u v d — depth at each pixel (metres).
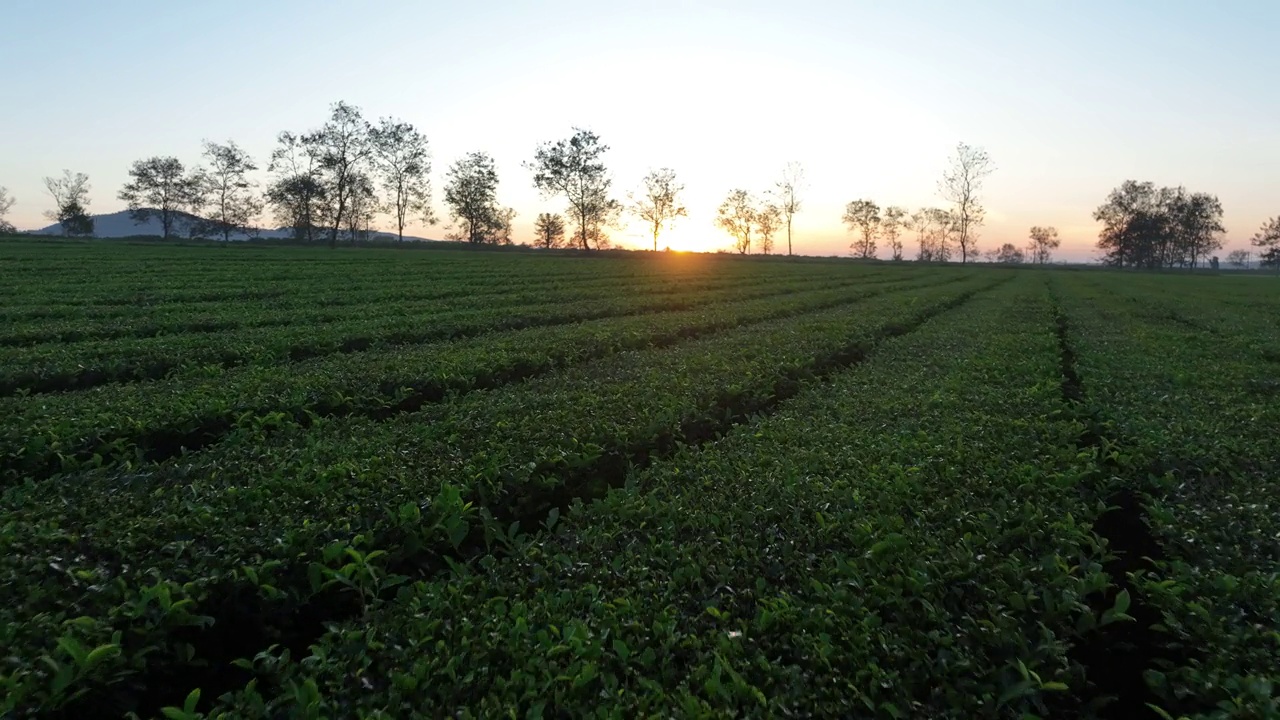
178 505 6.80
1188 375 13.77
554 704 4.11
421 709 4.08
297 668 4.80
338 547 6.05
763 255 131.88
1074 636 5.25
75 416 10.16
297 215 114.88
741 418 12.12
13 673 4.34
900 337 20.56
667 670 4.39
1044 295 45.59
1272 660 4.57
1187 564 5.98
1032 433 9.54
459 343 18.31
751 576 5.60
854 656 4.50
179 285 36.41
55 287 33.53
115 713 4.86
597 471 9.06
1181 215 148.25
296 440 9.52
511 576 5.83
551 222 143.12
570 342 18.25
